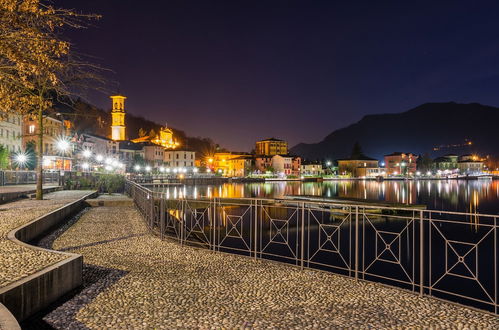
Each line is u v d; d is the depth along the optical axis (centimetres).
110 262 904
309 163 16388
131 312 573
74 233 1349
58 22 941
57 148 5619
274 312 583
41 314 572
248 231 2311
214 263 909
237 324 531
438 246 1928
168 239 1255
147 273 805
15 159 4562
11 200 2084
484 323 555
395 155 17662
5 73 1013
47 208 1600
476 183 12419
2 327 384
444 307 620
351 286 732
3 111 1215
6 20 848
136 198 2333
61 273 646
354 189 8981
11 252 759
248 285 728
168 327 517
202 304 613
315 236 2170
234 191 7712
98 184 3997
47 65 973
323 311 592
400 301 646
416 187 9919
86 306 600
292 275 808
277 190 8375
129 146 11838
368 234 2286
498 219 3262
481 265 1566
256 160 14800
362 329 524
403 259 1658
